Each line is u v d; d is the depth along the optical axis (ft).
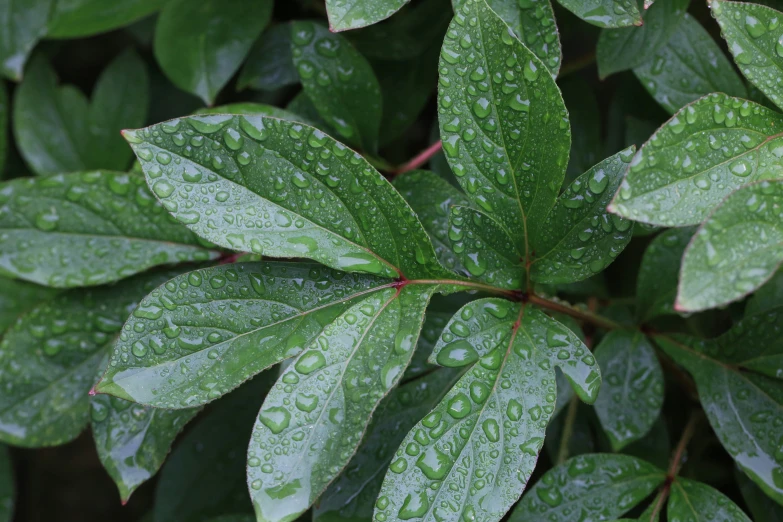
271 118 2.01
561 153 2.04
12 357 2.24
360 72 2.28
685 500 2.16
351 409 2.00
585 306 2.32
